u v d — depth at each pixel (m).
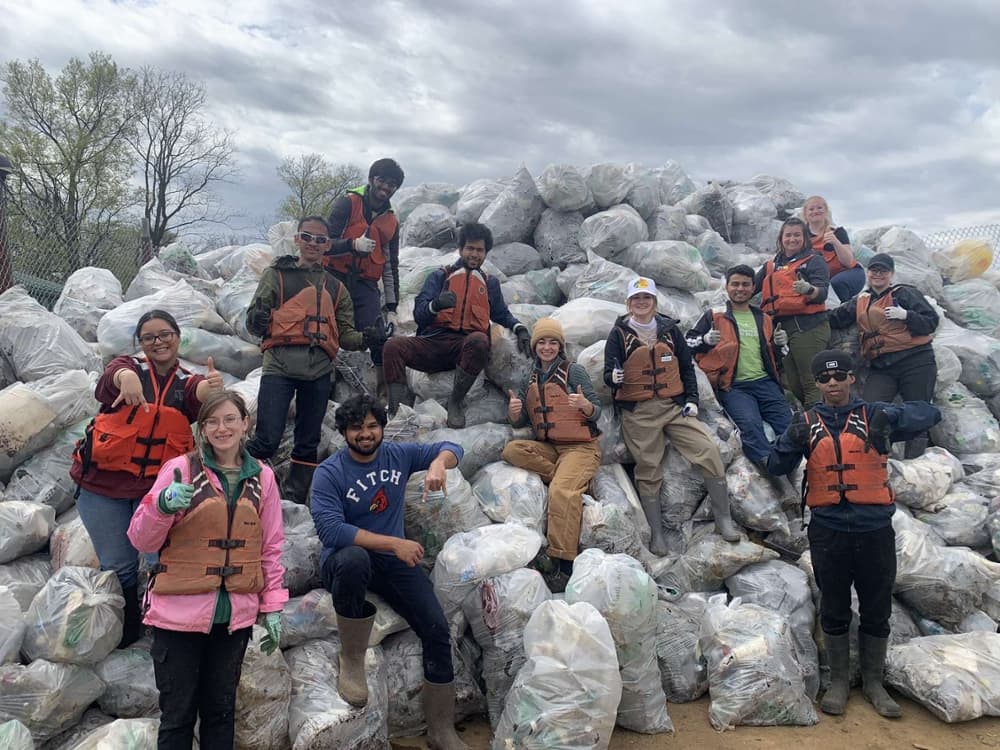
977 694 3.70
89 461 3.15
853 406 3.88
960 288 7.40
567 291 6.87
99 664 3.14
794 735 3.61
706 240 8.20
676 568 4.48
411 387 5.38
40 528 3.61
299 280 4.09
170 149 25.78
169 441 3.22
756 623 3.84
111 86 22.19
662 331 4.74
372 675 3.37
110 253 9.20
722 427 4.87
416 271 6.49
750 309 5.19
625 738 3.55
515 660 3.58
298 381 4.08
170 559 2.60
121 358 3.28
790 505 4.70
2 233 6.00
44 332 4.74
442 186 9.12
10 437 3.85
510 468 4.47
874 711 3.83
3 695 2.83
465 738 3.54
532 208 7.41
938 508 4.93
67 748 2.93
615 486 4.68
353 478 3.39
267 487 2.79
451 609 3.70
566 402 4.48
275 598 2.76
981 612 4.38
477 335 4.60
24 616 3.02
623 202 7.52
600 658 3.18
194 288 6.21
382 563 3.34
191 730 2.62
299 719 3.11
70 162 20.84
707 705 3.89
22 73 21.06
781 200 10.24
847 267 6.46
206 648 2.69
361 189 5.12
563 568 4.14
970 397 5.90
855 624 4.20
